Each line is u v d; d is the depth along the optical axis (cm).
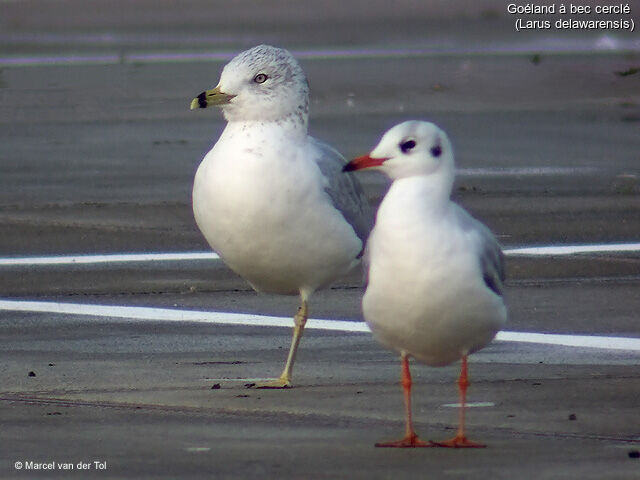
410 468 960
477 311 1013
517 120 3073
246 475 945
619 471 947
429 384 1227
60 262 1816
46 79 3791
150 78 3788
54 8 5941
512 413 1119
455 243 1002
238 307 1571
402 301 1009
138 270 1769
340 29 5022
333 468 961
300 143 1277
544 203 2177
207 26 5169
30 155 2678
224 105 1273
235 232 1264
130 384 1231
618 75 3709
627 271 1739
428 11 5578
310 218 1259
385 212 1012
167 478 939
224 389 1214
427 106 3281
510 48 4303
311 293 1314
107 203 2195
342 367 1299
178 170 2500
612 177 2409
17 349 1373
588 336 1412
